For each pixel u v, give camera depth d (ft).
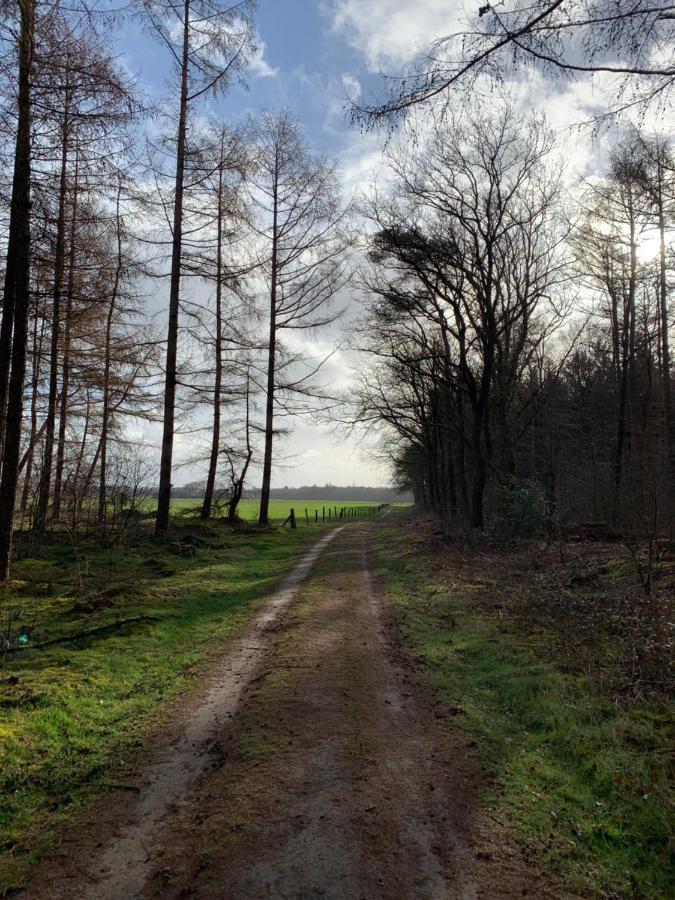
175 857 11.32
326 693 19.99
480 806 13.38
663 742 16.33
